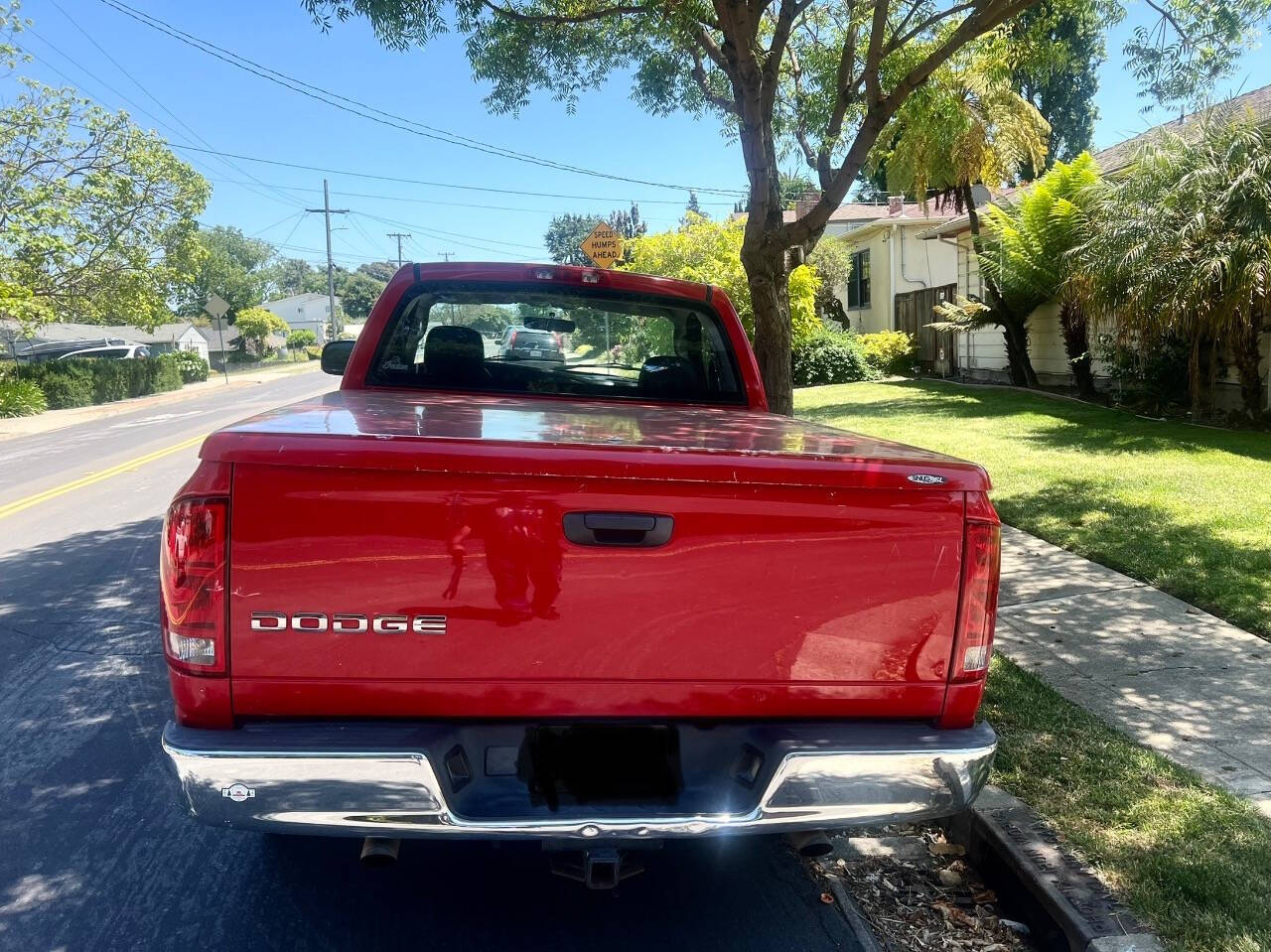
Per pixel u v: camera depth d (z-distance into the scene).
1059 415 13.01
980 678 2.58
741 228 21.44
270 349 71.31
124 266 29.25
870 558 2.46
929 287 24.72
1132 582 6.17
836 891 3.30
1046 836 3.28
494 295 4.71
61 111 25.64
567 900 3.24
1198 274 9.80
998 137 15.80
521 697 2.39
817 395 18.62
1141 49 7.71
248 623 2.27
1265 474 8.56
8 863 3.44
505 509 2.30
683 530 2.37
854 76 9.27
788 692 2.50
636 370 4.93
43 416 25.61
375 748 2.28
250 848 3.55
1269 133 9.88
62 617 6.34
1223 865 3.09
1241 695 4.50
